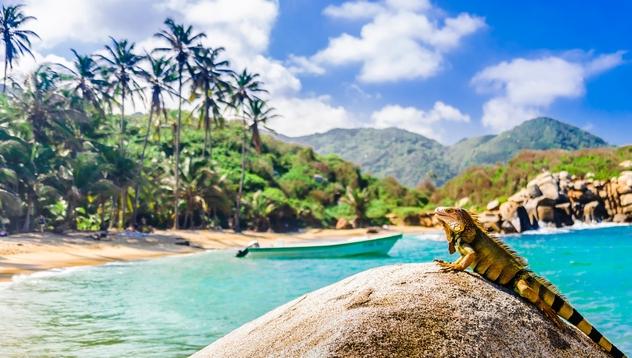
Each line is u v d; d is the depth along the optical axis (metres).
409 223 62.88
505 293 3.92
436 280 3.93
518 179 56.94
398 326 3.37
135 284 17.72
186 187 50.19
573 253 24.55
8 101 40.41
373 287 3.90
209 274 20.72
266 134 81.56
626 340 9.16
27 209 36.59
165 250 32.34
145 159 60.00
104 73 49.41
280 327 3.83
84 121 42.09
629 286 15.02
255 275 20.36
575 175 49.47
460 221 4.14
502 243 4.13
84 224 45.34
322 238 47.84
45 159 37.78
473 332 3.40
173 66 49.53
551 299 3.93
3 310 12.82
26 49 47.09
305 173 72.25
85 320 11.72
